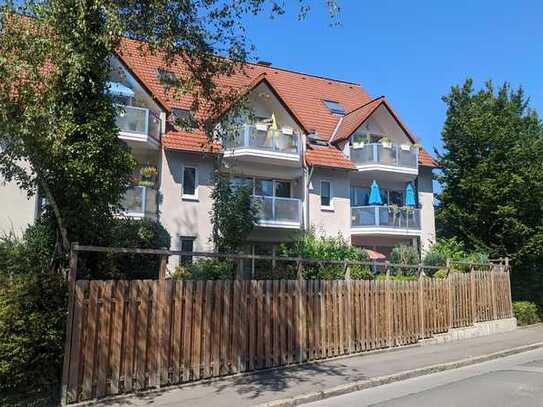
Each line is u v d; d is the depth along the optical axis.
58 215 9.08
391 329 14.98
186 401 8.88
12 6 8.08
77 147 9.01
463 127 26.62
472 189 25.84
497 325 19.64
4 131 7.89
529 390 10.10
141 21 9.54
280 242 26.09
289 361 12.08
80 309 8.60
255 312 11.41
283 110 26.16
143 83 21.77
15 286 8.13
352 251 20.73
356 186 29.67
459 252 23.20
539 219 25.06
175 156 23.14
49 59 8.34
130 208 20.95
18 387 8.05
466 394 9.77
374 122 30.30
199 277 14.42
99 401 8.66
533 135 26.52
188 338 10.09
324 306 13.11
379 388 10.60
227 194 20.69
